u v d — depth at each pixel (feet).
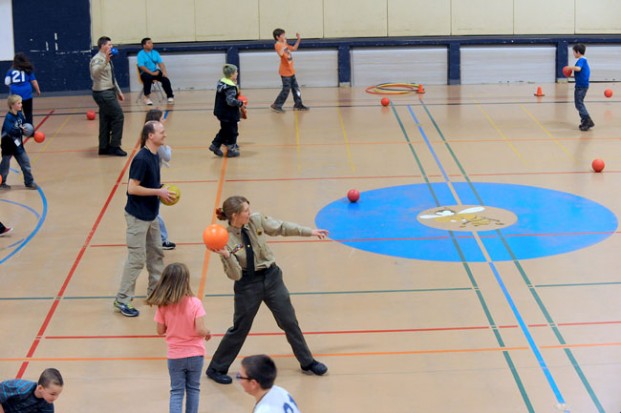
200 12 82.84
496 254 40.04
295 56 82.53
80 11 80.69
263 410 19.24
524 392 28.09
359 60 82.79
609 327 32.45
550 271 37.91
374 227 44.06
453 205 47.32
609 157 55.98
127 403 28.02
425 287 36.58
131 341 32.35
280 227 28.27
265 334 32.73
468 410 27.09
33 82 63.72
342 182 51.85
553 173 52.80
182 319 25.20
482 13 83.66
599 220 44.27
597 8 83.41
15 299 36.06
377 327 32.96
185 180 52.47
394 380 29.04
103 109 57.72
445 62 82.79
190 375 25.70
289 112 71.46
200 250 41.22
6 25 80.23
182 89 82.38
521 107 71.77
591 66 82.99
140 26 82.69
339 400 27.89
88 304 35.55
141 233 33.96
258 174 53.57
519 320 33.24
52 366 30.50
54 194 50.21
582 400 27.50
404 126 65.62
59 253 41.11
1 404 23.07
